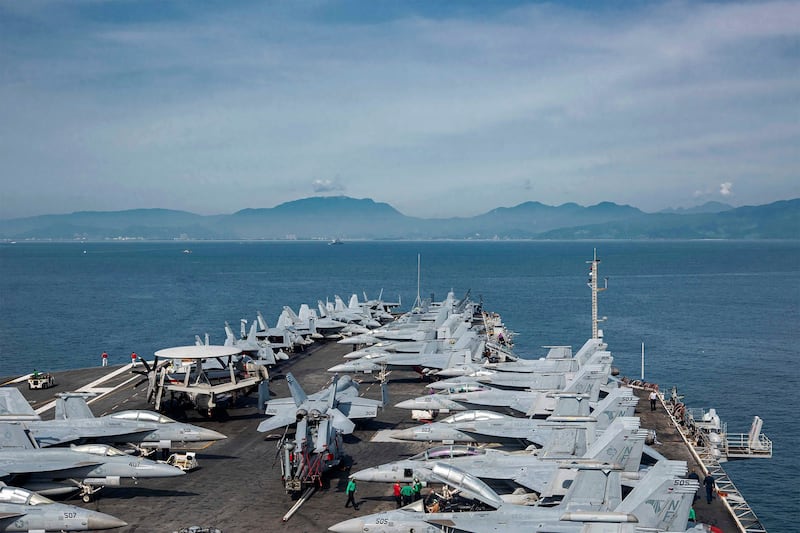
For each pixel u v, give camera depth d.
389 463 55.94
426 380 98.88
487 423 62.53
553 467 51.12
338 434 59.66
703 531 40.97
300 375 101.31
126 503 52.03
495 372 88.56
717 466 61.03
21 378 100.56
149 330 187.88
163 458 62.03
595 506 43.31
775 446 95.00
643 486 41.03
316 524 48.12
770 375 137.75
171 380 78.44
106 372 104.38
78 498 53.03
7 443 54.94
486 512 44.25
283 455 54.03
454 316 125.75
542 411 67.69
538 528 42.34
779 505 76.88
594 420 53.03
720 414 109.75
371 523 45.88
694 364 149.00
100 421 61.50
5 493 46.62
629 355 159.50
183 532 44.56
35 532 45.41
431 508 48.28
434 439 62.69
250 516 49.56
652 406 81.19
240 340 110.62
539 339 181.75
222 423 74.81
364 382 97.38
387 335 120.38
